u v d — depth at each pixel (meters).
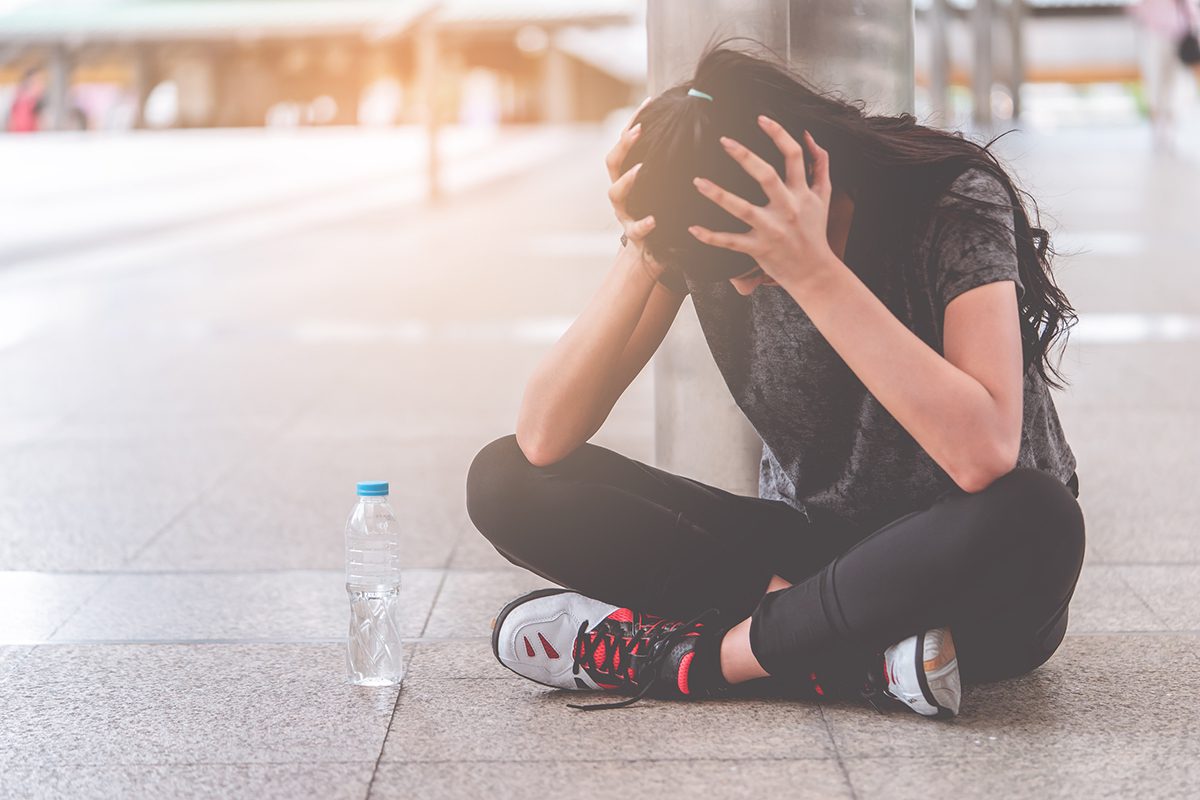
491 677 2.89
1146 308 8.49
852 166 2.16
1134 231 12.91
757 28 3.39
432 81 18.61
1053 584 2.30
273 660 3.04
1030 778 2.31
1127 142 29.56
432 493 4.71
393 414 6.07
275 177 25.27
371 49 55.00
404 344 7.92
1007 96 42.06
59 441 5.63
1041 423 2.41
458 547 4.04
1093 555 3.84
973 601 2.32
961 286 2.18
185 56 56.00
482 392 6.52
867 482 2.49
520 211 17.52
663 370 3.63
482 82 61.53
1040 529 2.22
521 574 3.75
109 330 8.62
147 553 4.02
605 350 2.47
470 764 2.42
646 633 2.66
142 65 55.69
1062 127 38.50
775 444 2.55
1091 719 2.57
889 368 2.12
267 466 5.14
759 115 2.05
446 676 2.90
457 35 26.58
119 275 11.66
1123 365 6.74
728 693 2.67
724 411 3.55
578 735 2.54
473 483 2.59
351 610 2.88
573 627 2.69
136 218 17.55
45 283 11.17
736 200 2.00
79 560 3.95
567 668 2.70
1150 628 3.17
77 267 12.30
